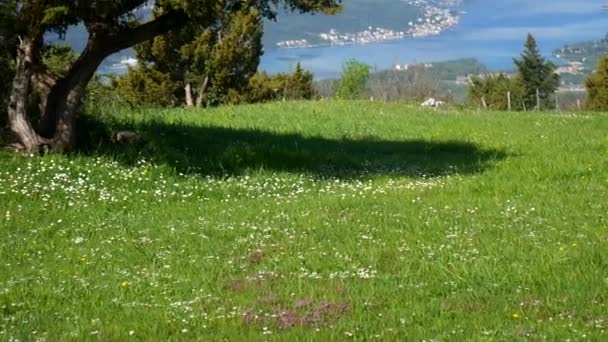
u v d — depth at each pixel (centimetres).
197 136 2083
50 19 1452
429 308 808
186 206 1390
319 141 2328
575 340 684
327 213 1299
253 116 2941
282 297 854
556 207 1322
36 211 1300
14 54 1684
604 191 1482
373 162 1984
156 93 4909
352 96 4544
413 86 4809
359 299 842
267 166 1795
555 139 2242
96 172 1515
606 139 2164
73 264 1015
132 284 912
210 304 834
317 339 710
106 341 724
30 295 877
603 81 5497
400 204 1377
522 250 1029
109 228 1211
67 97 1644
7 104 1719
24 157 1526
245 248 1080
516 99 5928
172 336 733
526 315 775
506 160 1911
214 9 1554
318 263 994
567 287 870
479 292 861
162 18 1680
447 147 2248
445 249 1039
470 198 1431
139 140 1766
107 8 1488
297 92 5406
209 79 5125
